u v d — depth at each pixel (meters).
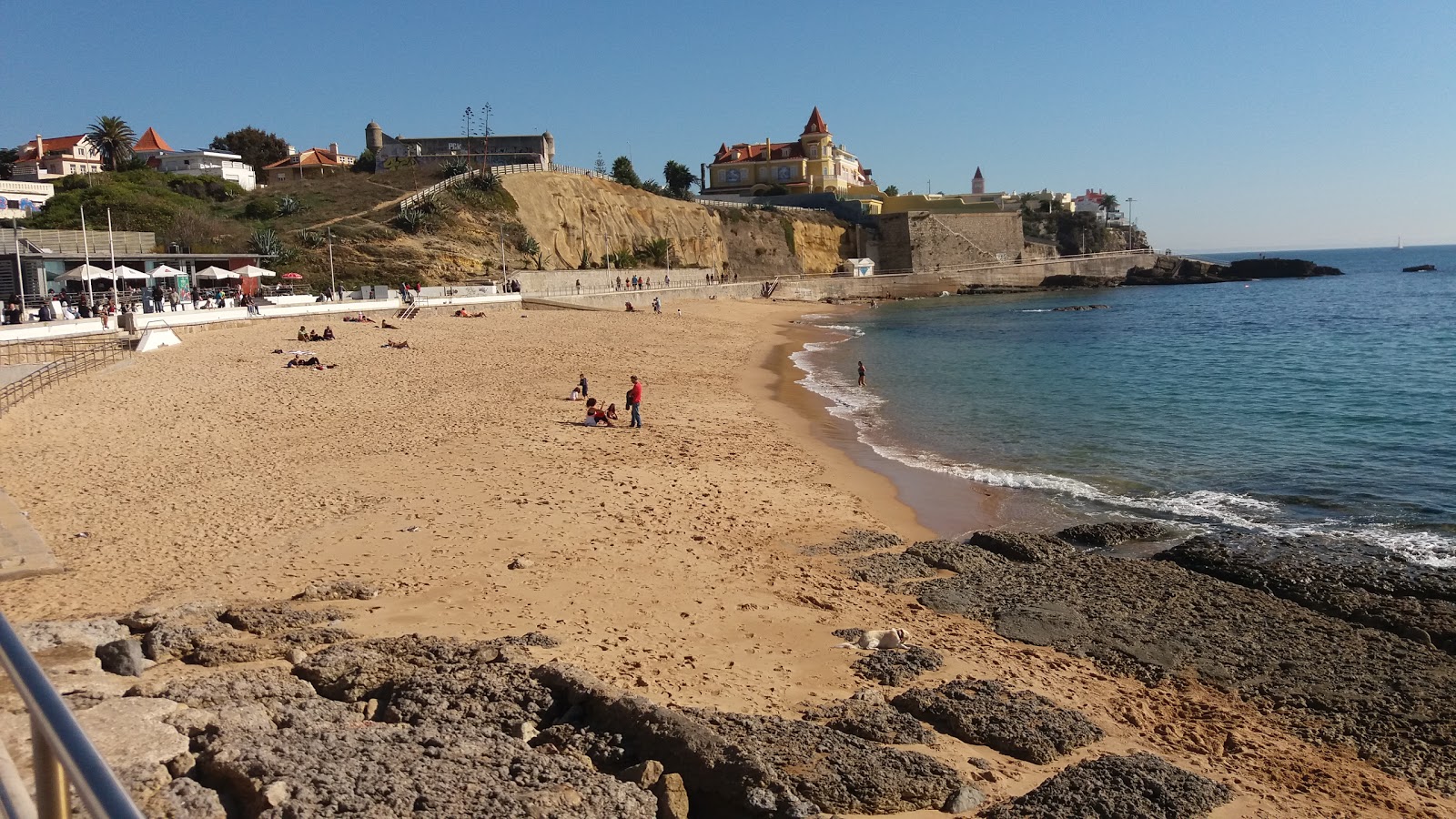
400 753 7.28
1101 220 167.88
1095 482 22.36
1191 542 17.17
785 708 9.99
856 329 71.00
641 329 59.09
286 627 11.00
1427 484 21.47
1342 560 16.06
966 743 9.75
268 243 65.38
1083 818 8.05
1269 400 34.66
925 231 126.69
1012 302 107.69
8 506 16.36
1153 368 46.06
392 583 13.37
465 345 45.72
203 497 18.16
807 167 138.00
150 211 69.06
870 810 7.84
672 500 19.19
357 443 23.59
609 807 6.90
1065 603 14.44
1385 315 79.19
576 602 12.98
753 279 107.44
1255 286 134.25
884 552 16.81
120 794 1.93
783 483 21.62
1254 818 8.48
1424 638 13.03
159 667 9.48
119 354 34.25
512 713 8.53
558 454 23.06
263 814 6.13
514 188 88.12
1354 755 10.20
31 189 73.94
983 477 22.94
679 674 10.60
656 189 117.81
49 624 9.84
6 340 32.66
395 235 73.06
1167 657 12.55
